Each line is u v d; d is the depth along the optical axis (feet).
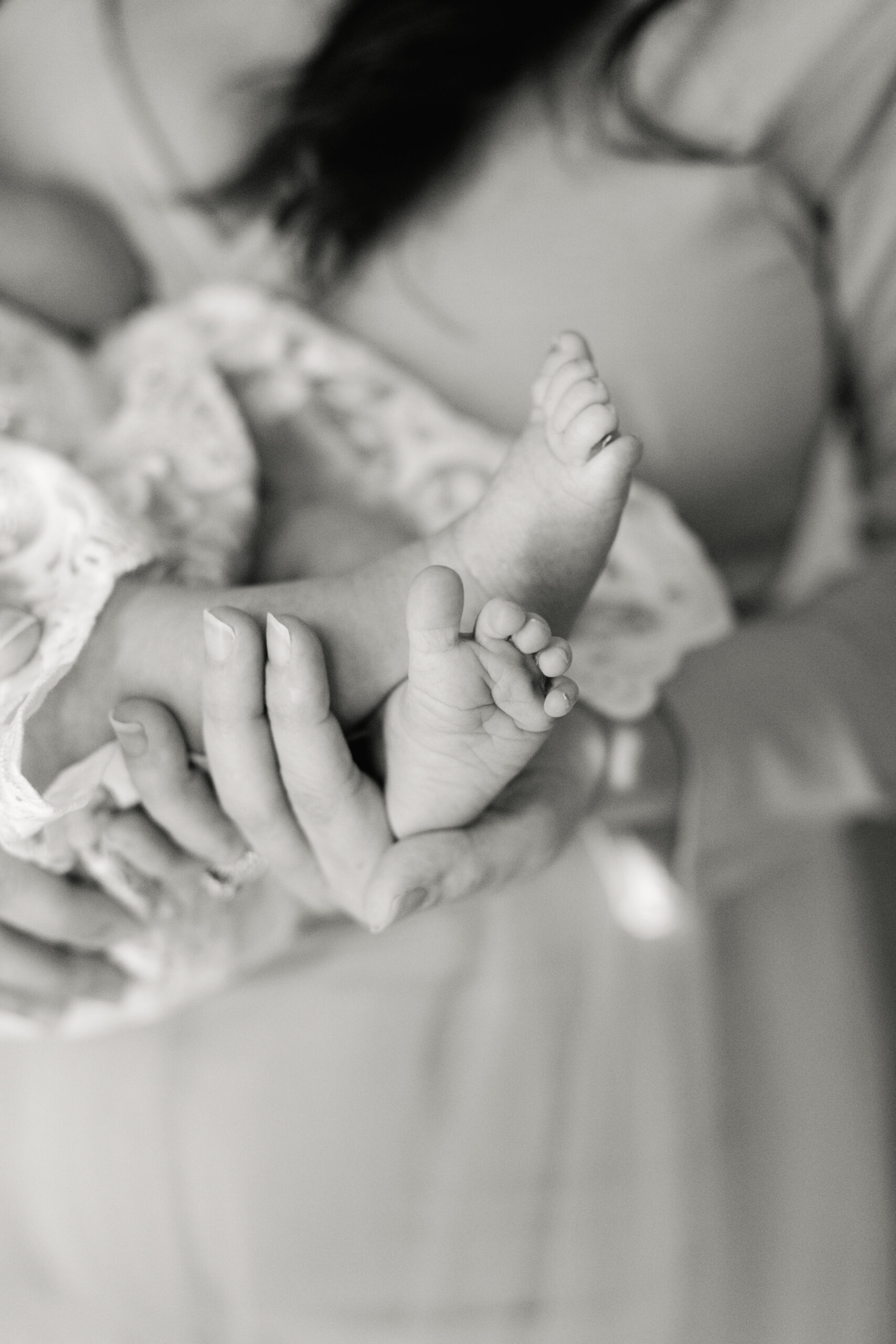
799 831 2.65
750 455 2.77
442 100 2.68
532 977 2.64
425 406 2.65
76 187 3.16
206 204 3.09
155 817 1.76
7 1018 2.10
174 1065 2.57
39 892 1.85
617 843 2.55
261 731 1.56
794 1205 2.51
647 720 2.39
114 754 1.73
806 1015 2.71
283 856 1.75
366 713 1.68
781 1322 2.39
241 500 2.28
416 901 1.59
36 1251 2.55
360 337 2.89
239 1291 2.45
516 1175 2.49
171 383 2.46
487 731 1.46
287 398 2.62
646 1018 2.62
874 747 2.50
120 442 2.37
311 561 2.26
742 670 2.51
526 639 1.35
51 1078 2.62
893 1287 2.44
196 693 1.68
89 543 1.78
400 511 2.48
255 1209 2.46
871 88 2.64
